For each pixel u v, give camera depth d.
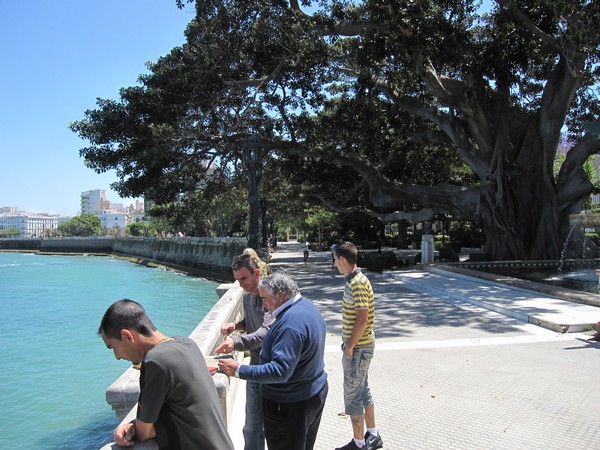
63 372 13.93
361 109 28.80
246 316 4.34
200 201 33.28
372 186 27.75
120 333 2.41
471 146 24.92
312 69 25.84
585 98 27.42
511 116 25.14
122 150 25.19
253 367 3.05
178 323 22.27
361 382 4.28
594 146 22.83
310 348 3.18
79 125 24.28
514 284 15.03
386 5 19.75
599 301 11.12
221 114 27.17
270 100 27.75
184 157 26.88
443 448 4.43
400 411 5.36
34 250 117.19
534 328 9.64
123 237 90.88
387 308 12.71
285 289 3.27
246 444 4.04
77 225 153.62
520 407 5.40
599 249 23.56
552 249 22.69
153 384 2.26
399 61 22.55
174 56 24.64
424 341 8.77
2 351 16.73
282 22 23.06
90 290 36.44
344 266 4.32
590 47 18.88
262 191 39.94
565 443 4.48
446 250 26.22
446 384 6.27
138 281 43.41
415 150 31.20
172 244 62.38
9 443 9.31
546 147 23.08
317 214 55.44
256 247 14.70
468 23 24.98
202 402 2.38
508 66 21.30
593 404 5.44
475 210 24.94
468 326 10.05
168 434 2.32
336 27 23.39
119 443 2.33
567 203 23.12
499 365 7.09
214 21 23.78
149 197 27.98
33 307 27.88
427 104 26.05
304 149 28.00
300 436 3.19
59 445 9.21
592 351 7.76
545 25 22.55
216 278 43.66
